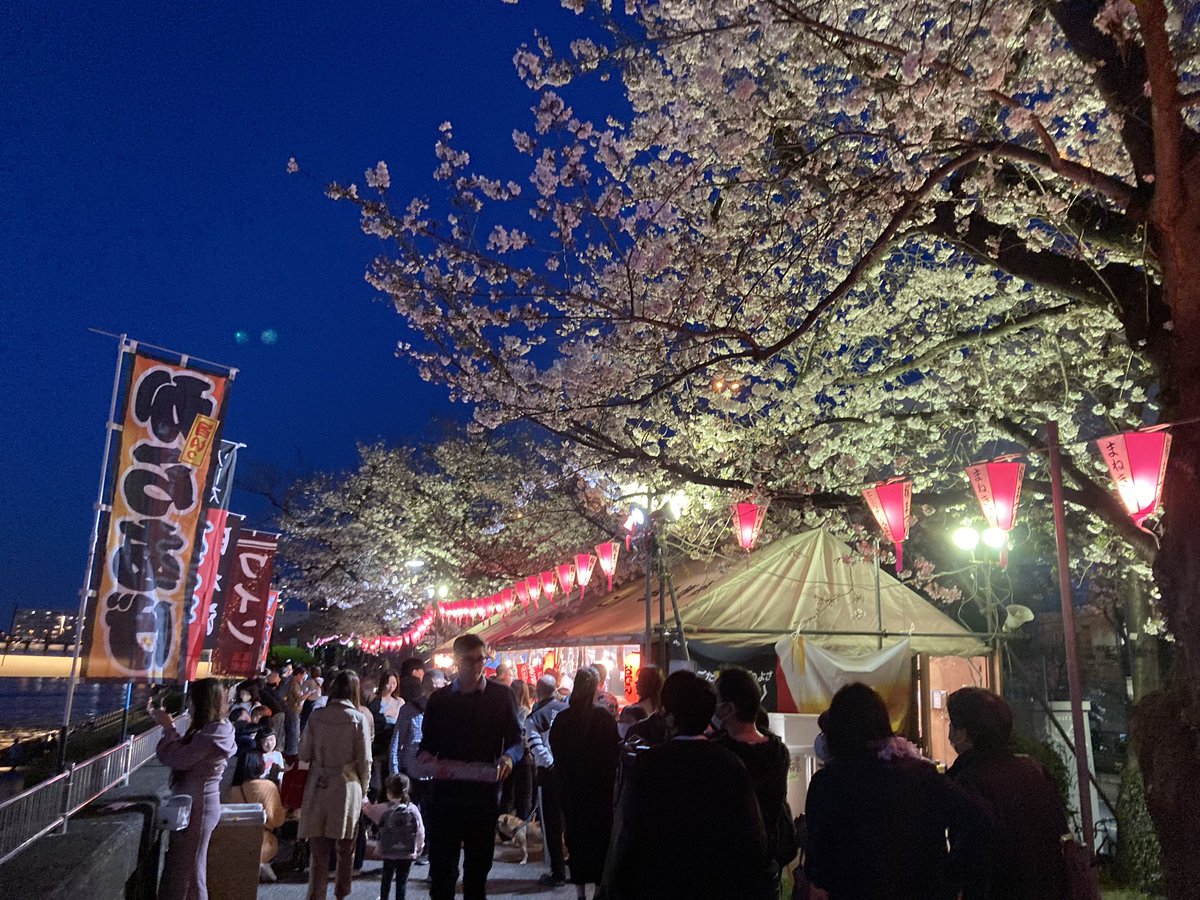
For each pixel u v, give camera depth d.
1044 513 11.47
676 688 3.84
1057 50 8.63
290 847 10.66
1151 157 6.55
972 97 7.58
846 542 12.71
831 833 3.44
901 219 6.57
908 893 3.31
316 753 7.41
